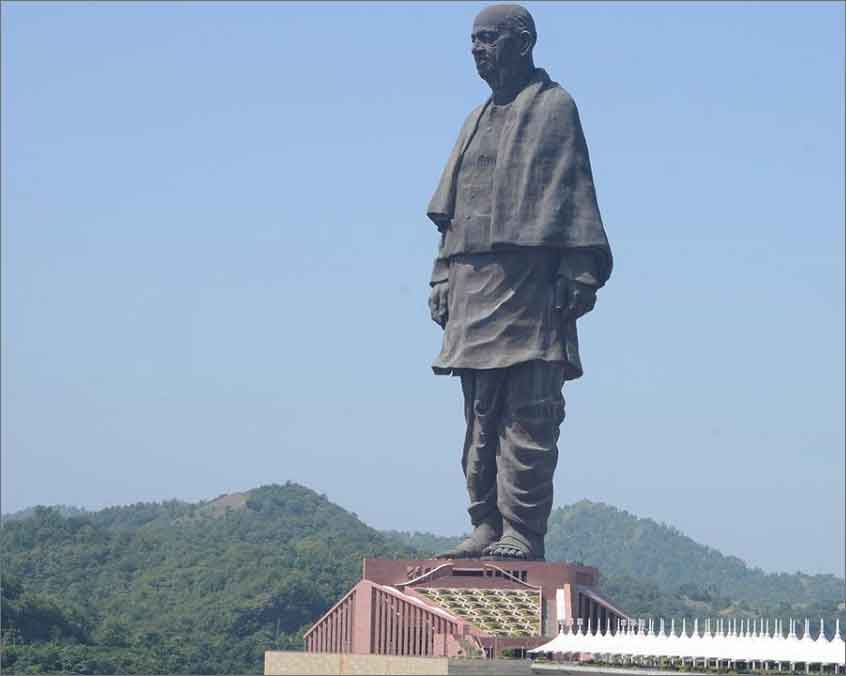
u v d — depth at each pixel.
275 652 183.12
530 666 175.12
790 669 166.88
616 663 179.25
